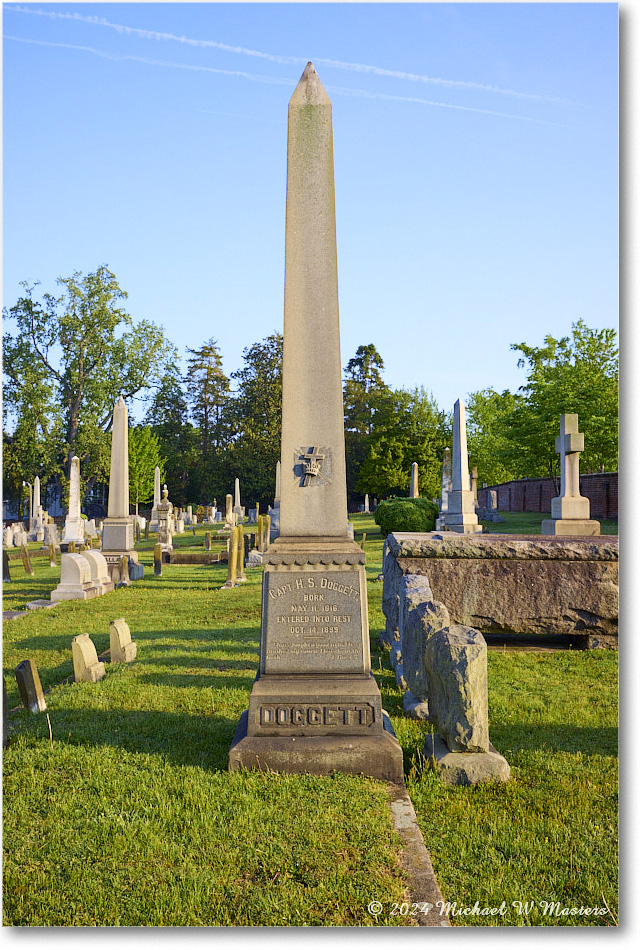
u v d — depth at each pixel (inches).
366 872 150.6
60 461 2250.2
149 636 435.5
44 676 339.0
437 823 179.9
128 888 147.2
